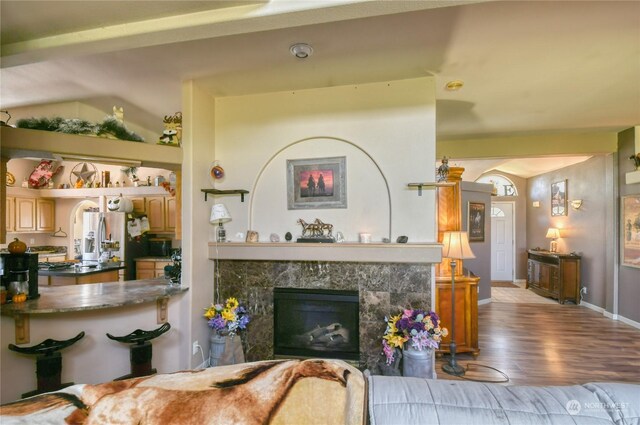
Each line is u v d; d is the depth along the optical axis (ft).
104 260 15.99
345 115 9.53
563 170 20.67
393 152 9.20
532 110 11.59
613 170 15.31
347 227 9.54
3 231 7.47
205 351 9.60
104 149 8.18
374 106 9.34
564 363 10.27
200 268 9.43
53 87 9.75
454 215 11.23
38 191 17.48
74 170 18.06
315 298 9.39
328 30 6.67
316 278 9.46
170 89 9.85
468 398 3.20
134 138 8.98
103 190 17.07
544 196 23.06
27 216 17.12
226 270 10.03
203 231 9.64
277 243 9.44
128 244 16.55
